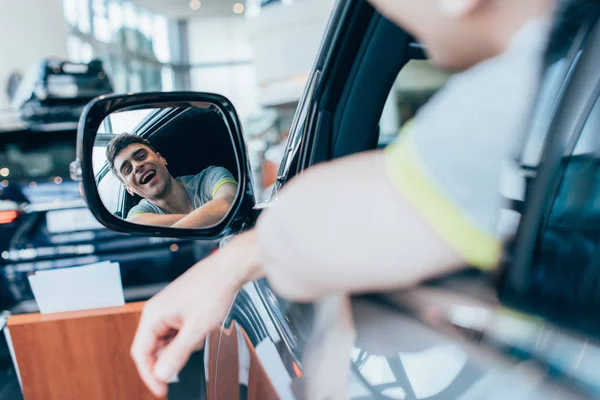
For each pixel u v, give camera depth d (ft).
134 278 7.85
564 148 0.92
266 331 1.86
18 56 33.24
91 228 7.81
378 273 0.87
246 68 60.29
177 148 2.77
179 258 8.00
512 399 0.95
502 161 0.83
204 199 2.80
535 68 0.85
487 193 0.82
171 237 2.73
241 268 2.12
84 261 7.79
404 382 1.14
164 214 2.72
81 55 41.68
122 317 7.40
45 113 11.77
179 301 2.25
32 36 33.96
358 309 1.32
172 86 59.06
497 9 0.83
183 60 59.72
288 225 0.93
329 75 2.89
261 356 1.83
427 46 0.92
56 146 8.32
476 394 1.01
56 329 7.27
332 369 1.36
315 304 1.57
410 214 0.82
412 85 2.80
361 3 2.72
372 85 2.87
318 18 41.57
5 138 8.27
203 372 3.25
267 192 3.77
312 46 42.09
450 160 0.81
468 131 0.81
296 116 3.22
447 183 0.81
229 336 2.36
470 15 0.83
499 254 0.89
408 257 0.84
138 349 2.31
